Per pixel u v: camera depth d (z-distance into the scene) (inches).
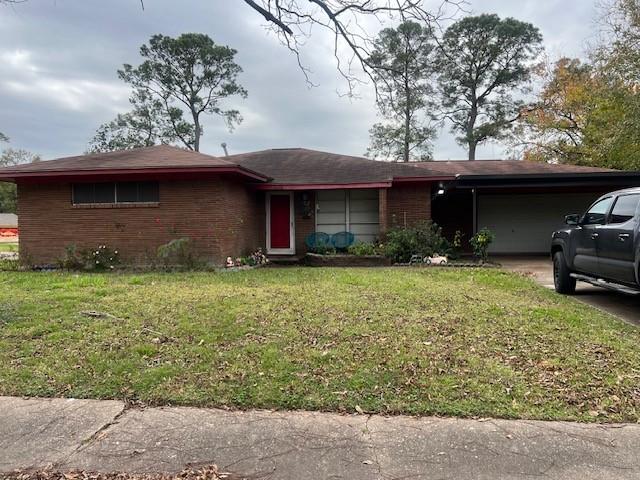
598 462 107.2
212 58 1411.2
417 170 592.4
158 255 465.1
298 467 106.0
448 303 266.5
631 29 788.6
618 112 834.8
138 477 102.7
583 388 147.5
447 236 717.9
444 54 389.1
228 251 488.7
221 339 197.0
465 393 143.9
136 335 204.5
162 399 142.6
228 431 123.1
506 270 457.4
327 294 295.4
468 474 102.7
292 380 153.6
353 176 572.1
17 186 502.3
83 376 160.2
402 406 135.9
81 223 489.7
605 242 263.7
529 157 1236.5
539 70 1251.8
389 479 101.0
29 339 201.5
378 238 557.6
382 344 188.1
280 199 608.7
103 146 1446.9
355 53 277.7
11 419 131.1
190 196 478.0
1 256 625.9
